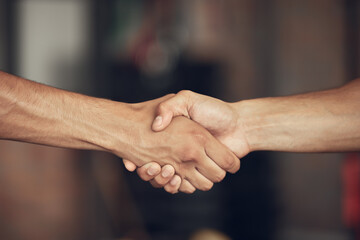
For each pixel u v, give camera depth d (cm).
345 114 121
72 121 116
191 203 340
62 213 227
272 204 328
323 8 318
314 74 323
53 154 277
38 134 112
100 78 383
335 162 313
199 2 382
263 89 359
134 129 125
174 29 388
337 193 312
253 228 317
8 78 109
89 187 270
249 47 371
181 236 293
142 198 338
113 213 269
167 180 130
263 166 338
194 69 402
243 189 338
